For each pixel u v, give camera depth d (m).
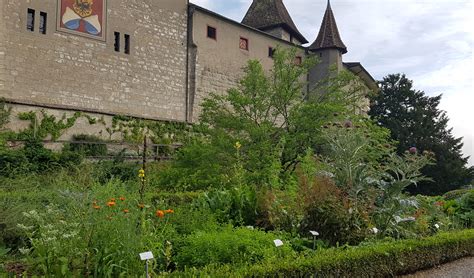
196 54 30.53
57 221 5.93
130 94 26.94
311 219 8.09
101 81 25.64
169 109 28.86
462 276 7.81
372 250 7.18
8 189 9.97
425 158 9.74
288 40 39.75
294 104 17.80
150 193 9.98
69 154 19.00
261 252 6.31
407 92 44.88
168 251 5.88
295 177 10.97
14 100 22.00
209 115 16.73
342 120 16.30
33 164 17.53
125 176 17.20
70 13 24.56
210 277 5.04
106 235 5.64
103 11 26.02
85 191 7.50
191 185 13.73
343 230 8.04
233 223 8.31
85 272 5.34
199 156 14.11
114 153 23.47
